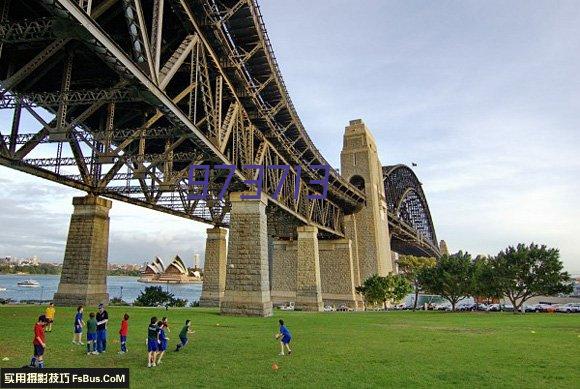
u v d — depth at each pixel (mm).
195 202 52938
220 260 59344
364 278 89000
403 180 139000
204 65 28797
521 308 59875
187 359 16719
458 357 18406
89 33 15383
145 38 18875
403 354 18969
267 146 46531
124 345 17359
